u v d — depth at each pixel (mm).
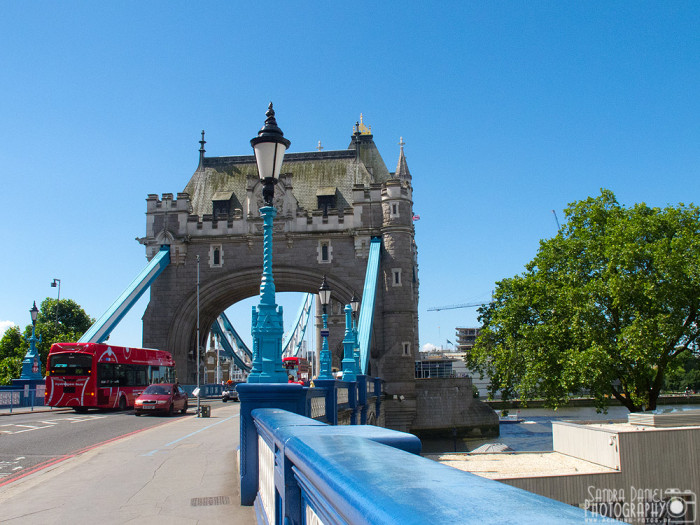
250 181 57312
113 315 47344
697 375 110750
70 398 36031
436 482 1962
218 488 12508
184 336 56031
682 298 31875
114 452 19000
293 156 62719
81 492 12492
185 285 56281
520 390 36250
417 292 66688
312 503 3309
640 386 33969
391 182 55312
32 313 44281
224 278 56062
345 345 26562
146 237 56906
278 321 11094
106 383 37031
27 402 42094
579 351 34562
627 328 32188
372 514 1712
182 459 17172
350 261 55406
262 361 10914
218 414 36750
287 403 10219
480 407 56031
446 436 54562
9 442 22000
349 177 61031
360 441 3365
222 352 105438
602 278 34844
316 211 56219
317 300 91000
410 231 55500
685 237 32188
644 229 34406
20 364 75125
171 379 46500
